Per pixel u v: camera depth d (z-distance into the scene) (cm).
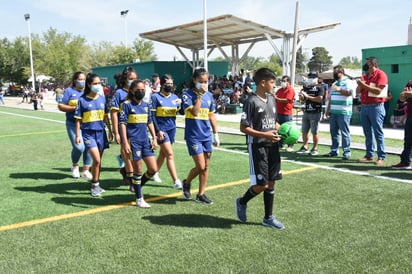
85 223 471
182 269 354
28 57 5306
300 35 2122
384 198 559
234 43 2653
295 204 536
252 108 429
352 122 1492
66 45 5309
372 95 761
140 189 534
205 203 545
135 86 511
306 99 881
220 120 1714
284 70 2138
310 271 348
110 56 5541
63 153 966
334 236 425
